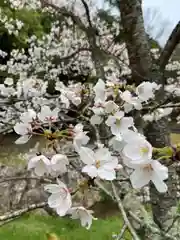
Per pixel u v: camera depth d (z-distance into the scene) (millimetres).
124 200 1784
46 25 10312
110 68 6199
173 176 3033
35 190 7555
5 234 6559
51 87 8094
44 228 6762
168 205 3068
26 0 7555
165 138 3623
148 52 3471
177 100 3252
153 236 1499
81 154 1203
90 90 2771
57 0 7719
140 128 2713
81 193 1324
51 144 1454
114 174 1168
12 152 9188
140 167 1037
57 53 8523
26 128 1554
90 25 4473
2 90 4066
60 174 1430
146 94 2156
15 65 8031
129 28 3502
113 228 6566
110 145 1601
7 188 7641
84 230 6652
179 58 7848
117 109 2014
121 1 3506
